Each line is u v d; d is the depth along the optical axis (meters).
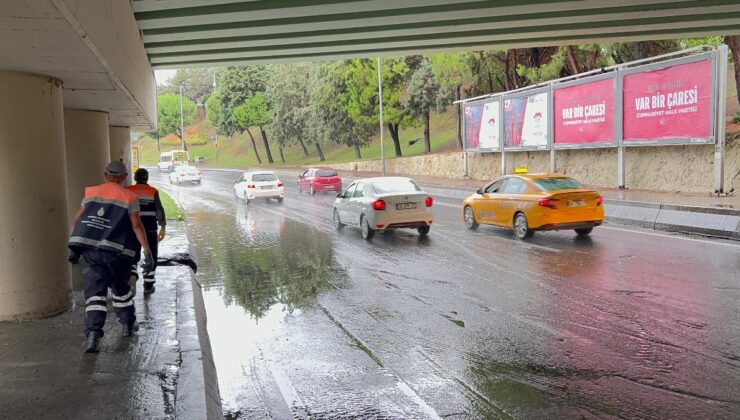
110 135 15.80
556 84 26.70
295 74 65.44
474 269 11.66
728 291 9.17
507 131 30.59
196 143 116.31
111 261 6.40
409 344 7.23
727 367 6.12
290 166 65.50
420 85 42.44
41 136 7.67
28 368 5.86
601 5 12.79
